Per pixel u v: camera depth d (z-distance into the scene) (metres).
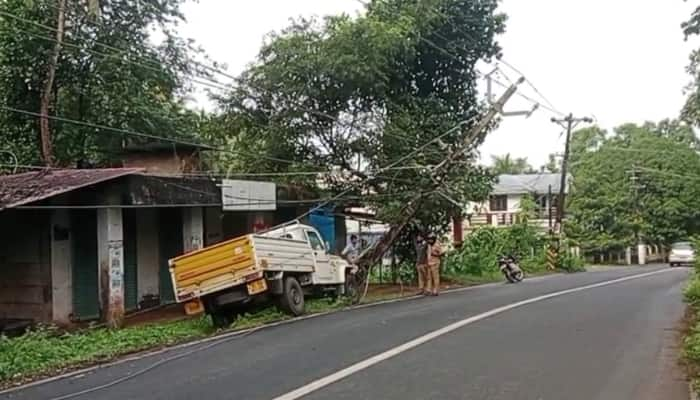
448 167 26.17
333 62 24.70
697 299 15.84
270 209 23.59
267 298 16.69
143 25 23.67
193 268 15.98
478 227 40.94
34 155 22.31
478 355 10.84
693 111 15.99
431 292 22.47
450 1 27.58
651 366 9.88
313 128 26.44
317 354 11.25
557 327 13.77
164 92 25.48
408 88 28.42
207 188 19.89
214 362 10.95
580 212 58.59
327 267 19.59
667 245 59.97
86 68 22.77
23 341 12.53
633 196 57.62
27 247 17.97
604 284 25.95
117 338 13.54
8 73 21.66
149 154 22.95
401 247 27.81
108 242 16.95
